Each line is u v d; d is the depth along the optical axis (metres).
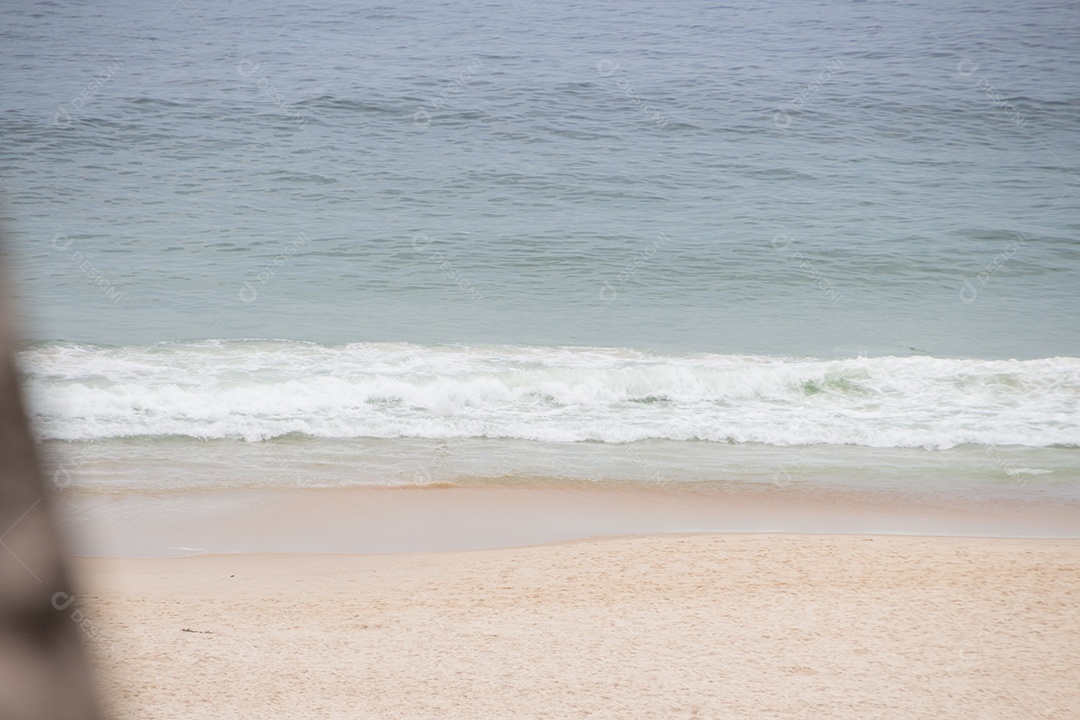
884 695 6.20
